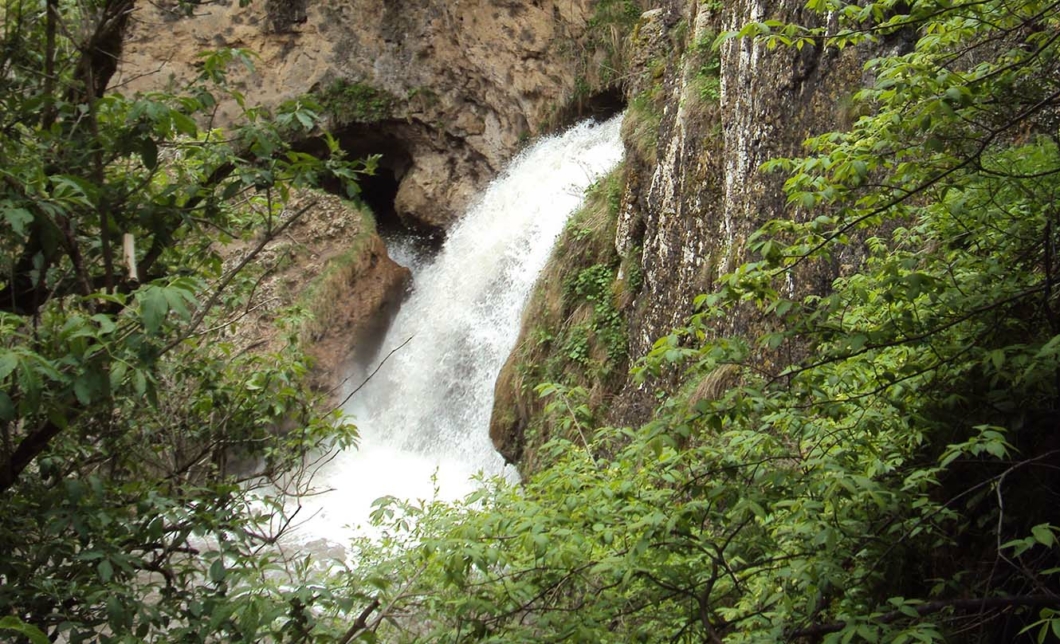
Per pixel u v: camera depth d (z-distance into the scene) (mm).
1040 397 3965
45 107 3699
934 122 3625
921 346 4113
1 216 3197
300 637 3359
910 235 4676
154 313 2697
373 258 16828
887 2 4066
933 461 4000
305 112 3693
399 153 19609
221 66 3697
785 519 3697
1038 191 4109
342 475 14203
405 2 18484
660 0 14203
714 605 4172
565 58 17641
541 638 3609
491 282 15633
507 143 18250
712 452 3793
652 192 11219
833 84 7629
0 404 2660
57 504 3457
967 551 4141
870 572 3709
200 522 3678
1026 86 4090
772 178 8336
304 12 18266
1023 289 3918
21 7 3832
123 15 3750
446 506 5566
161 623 3344
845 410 3986
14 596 3256
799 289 7406
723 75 9594
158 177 4020
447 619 4066
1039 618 3734
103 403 3666
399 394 15828
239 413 4406
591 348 11859
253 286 4727
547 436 11555
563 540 3656
